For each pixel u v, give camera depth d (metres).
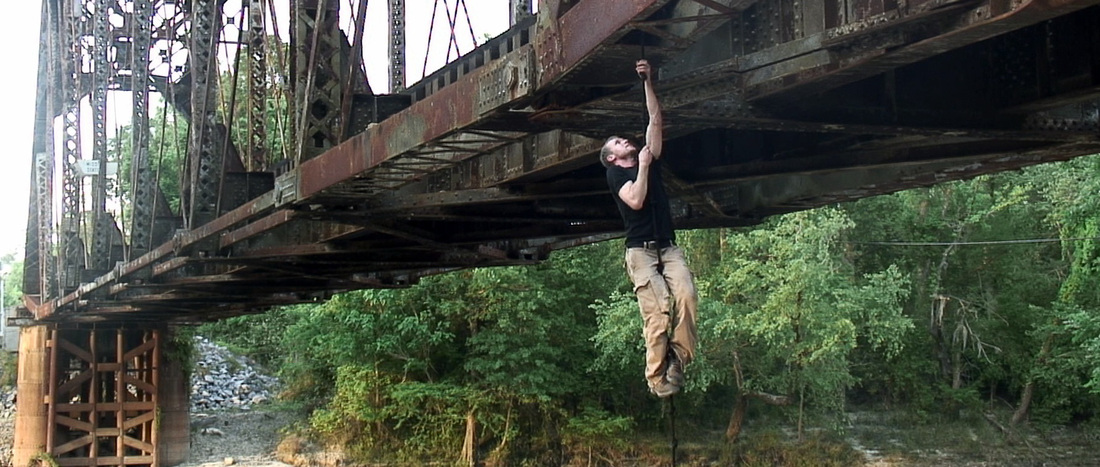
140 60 24.73
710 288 40.34
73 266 31.83
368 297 41.88
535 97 8.99
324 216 15.05
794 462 41.81
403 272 25.53
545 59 8.66
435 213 15.88
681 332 6.65
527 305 41.28
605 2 7.58
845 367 42.09
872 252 49.97
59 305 32.03
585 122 9.70
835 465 41.91
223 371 61.47
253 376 61.84
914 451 44.75
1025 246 51.25
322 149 14.38
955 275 51.16
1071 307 41.91
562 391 42.00
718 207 14.84
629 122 9.64
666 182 13.02
